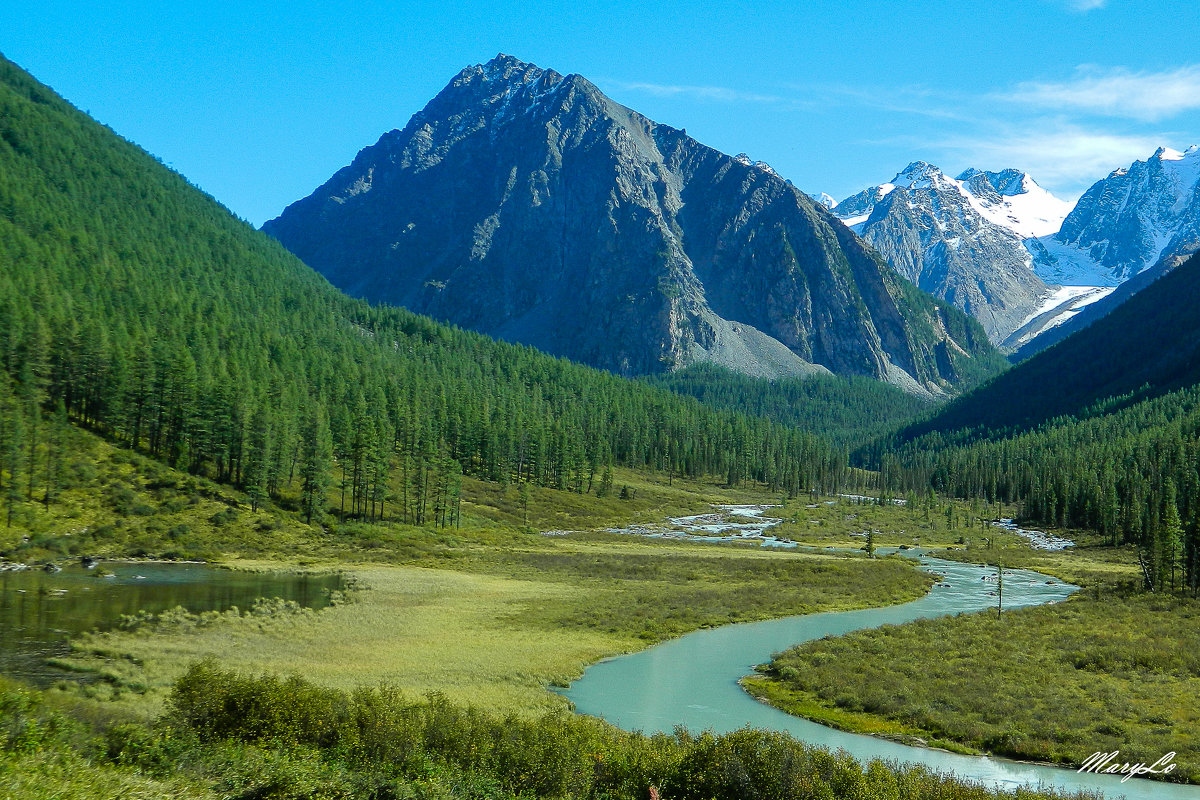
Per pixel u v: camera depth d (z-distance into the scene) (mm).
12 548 89375
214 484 121312
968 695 48781
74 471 108938
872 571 108188
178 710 32406
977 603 89125
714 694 51281
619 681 53969
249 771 27156
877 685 51469
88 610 65188
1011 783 36406
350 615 69125
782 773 30547
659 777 30922
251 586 82000
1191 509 110562
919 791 30844
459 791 28812
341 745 31234
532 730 33375
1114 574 114562
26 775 22703
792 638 68688
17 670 46188
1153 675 52625
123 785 23766
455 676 50875
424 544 118750
